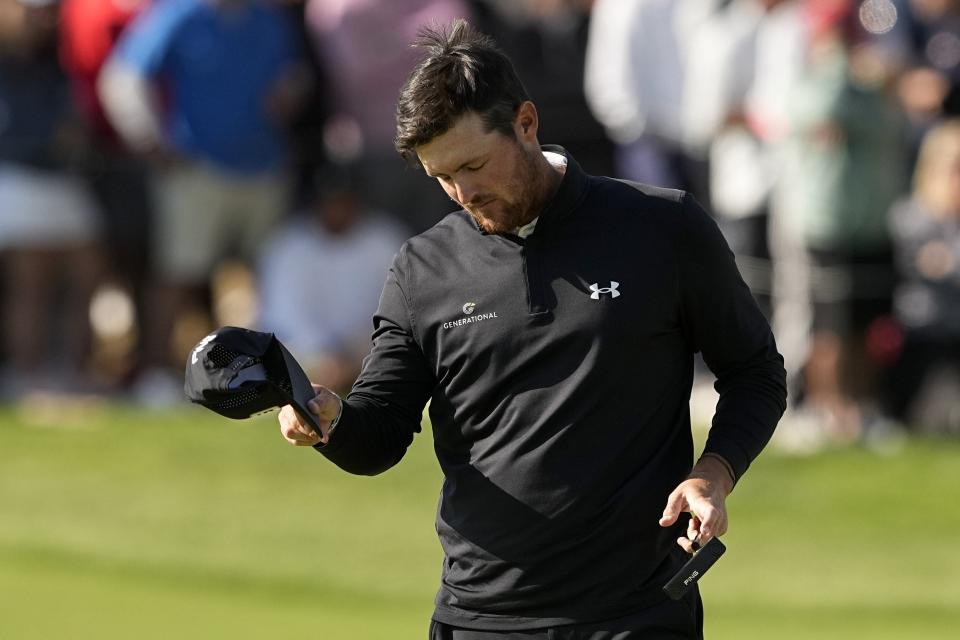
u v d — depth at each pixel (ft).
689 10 106.63
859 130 100.07
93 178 109.40
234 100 107.04
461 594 41.60
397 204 109.19
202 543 93.15
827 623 82.43
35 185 107.96
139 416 110.52
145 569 88.69
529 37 108.17
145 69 105.91
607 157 107.76
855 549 92.02
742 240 104.37
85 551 90.84
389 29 107.14
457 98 38.65
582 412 40.14
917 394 102.94
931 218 102.01
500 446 40.86
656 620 40.55
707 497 38.78
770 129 103.09
